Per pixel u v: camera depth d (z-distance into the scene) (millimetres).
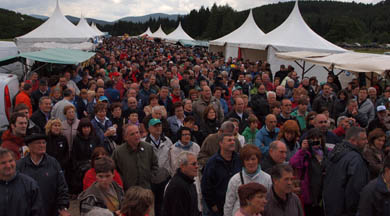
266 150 4645
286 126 4562
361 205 3389
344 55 11750
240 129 6621
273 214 3068
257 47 18594
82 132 5105
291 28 18438
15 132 4348
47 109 6105
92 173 3887
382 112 6602
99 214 2848
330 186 3945
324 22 103250
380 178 3258
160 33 66875
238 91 8016
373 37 87750
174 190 3316
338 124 6000
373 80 12172
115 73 11508
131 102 6855
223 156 3877
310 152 4227
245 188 2754
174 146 4816
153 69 12836
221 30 84438
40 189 3617
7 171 2971
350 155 3848
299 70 17359
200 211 4168
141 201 2674
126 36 82938
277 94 8797
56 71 11336
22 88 7223
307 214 4328
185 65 14609
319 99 8562
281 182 3010
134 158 4324
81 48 15516
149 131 4973
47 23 18672
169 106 8031
